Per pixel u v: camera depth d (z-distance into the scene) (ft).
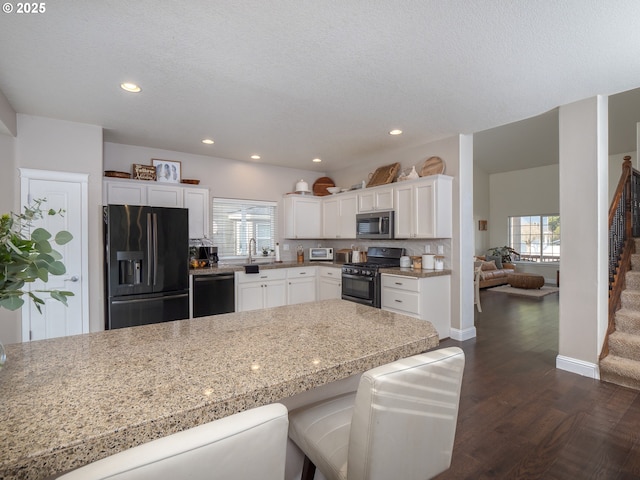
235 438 2.12
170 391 2.98
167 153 15.40
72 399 2.83
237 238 17.57
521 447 6.59
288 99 9.74
